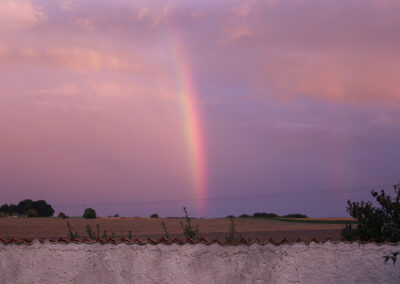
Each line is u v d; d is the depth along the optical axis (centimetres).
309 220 6669
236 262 1072
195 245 1079
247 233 3991
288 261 1073
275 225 5344
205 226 5250
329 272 1071
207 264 1070
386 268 1072
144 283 1068
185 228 1385
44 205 9419
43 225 4884
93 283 1077
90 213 6638
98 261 1084
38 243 1104
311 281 1066
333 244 1086
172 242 1081
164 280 1065
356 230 1480
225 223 5700
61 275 1084
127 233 4184
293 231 4225
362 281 1070
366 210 1457
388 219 1422
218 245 1078
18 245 1109
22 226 4709
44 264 1092
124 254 1082
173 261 1072
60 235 3819
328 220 6712
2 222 5078
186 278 1063
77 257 1091
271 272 1068
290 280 1065
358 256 1080
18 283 1089
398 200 1428
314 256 1078
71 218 6419
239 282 1063
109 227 4919
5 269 1100
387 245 1084
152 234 3984
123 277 1072
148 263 1073
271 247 1080
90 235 1379
